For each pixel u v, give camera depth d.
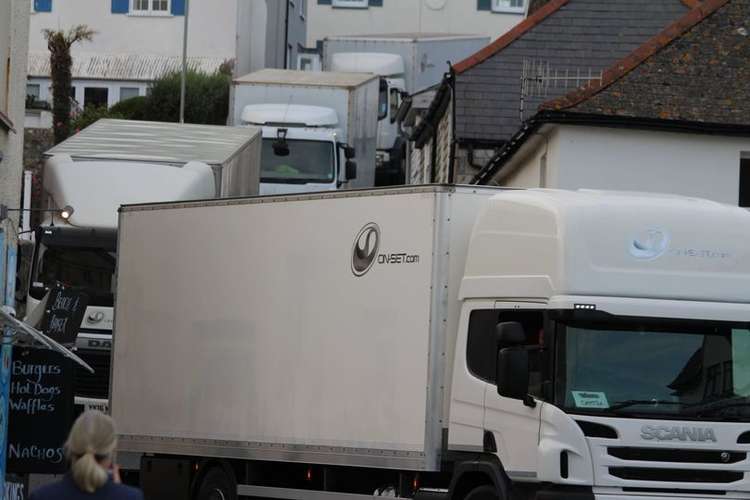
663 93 72.06
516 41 97.56
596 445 33.09
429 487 37.53
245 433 42.06
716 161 72.06
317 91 98.44
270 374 41.34
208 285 44.12
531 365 34.12
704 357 34.06
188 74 136.50
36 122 125.75
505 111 96.00
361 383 38.31
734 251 34.84
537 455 33.41
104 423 20.58
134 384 46.69
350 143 98.31
